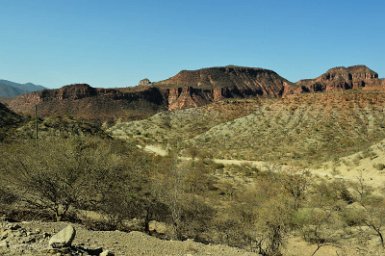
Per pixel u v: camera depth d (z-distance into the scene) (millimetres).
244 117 82938
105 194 23016
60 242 9586
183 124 97625
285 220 23594
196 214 23891
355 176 39000
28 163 21766
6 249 9297
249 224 23219
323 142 62469
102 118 192125
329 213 26250
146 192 24547
